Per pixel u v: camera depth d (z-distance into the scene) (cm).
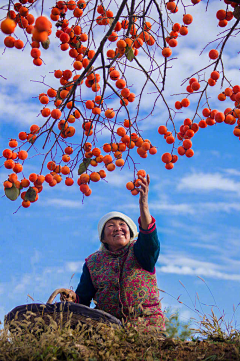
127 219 344
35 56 265
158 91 283
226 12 277
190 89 294
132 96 286
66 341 233
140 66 282
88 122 295
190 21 277
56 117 269
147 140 288
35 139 278
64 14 284
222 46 279
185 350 240
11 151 269
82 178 276
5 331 243
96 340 240
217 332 267
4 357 221
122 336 246
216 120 279
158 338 253
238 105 279
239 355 222
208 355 229
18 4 260
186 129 291
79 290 328
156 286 311
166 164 289
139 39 274
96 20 284
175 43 280
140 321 264
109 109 292
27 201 274
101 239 345
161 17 270
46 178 274
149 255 307
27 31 266
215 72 283
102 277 316
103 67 270
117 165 283
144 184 301
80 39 281
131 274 309
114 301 305
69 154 299
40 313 265
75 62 281
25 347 226
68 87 291
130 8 289
